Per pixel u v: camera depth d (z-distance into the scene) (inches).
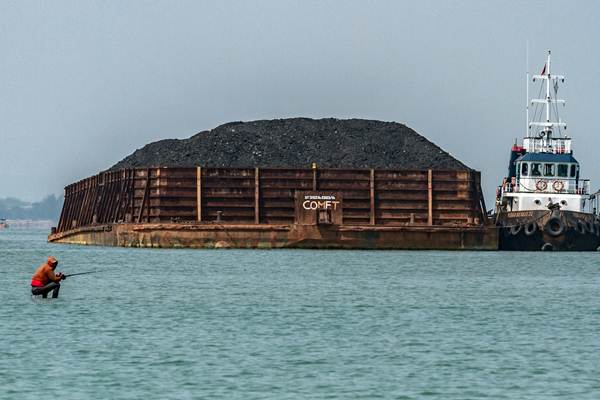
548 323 7573.8
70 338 6648.6
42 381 5447.8
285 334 6919.3
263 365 5885.8
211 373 5669.3
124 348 6309.1
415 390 5354.3
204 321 7485.2
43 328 7047.2
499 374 5723.4
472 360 6087.6
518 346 6550.2
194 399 5128.0
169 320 7514.8
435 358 6131.9
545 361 6072.8
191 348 6343.5
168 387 5349.4
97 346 6368.1
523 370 5821.9
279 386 5403.5
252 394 5236.2
